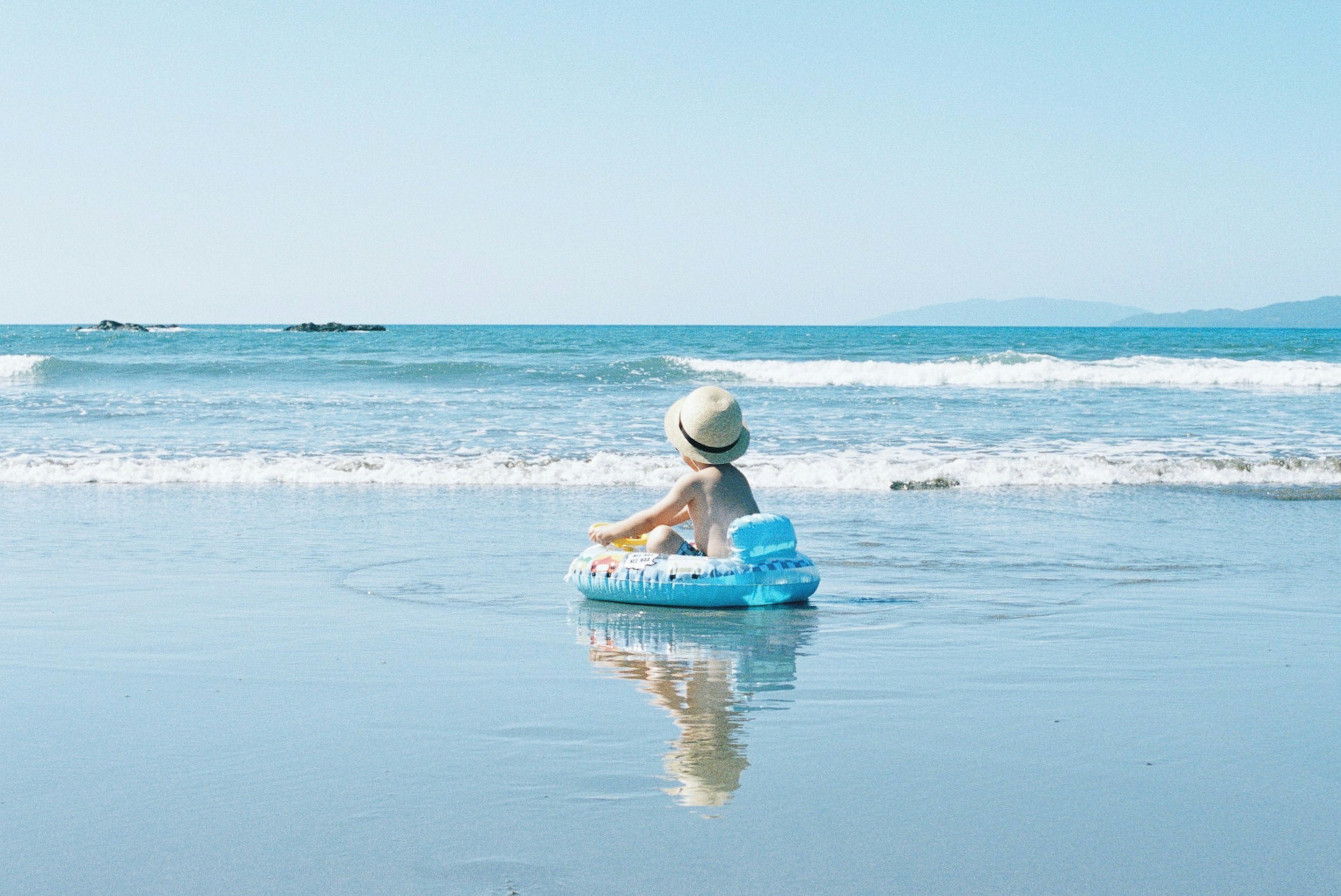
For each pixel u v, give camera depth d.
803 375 30.78
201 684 4.85
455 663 5.29
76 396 24.64
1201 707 4.56
